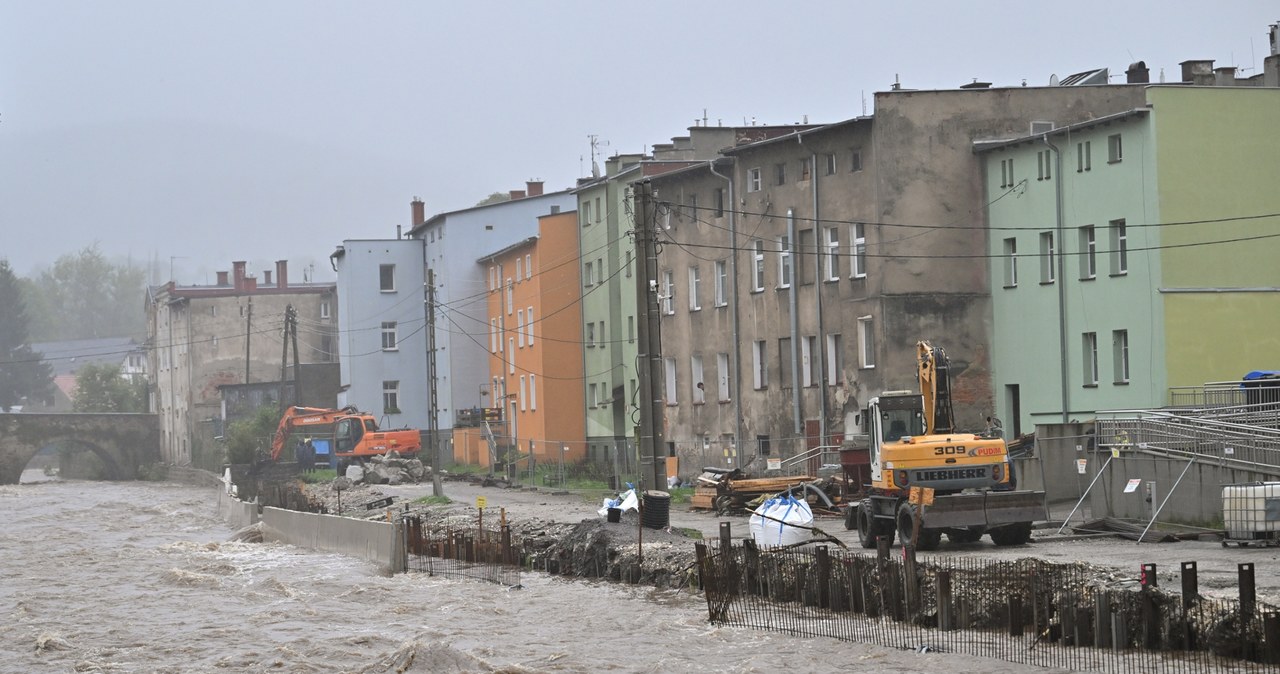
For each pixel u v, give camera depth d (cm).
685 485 5862
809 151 5481
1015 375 4978
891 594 2262
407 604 2848
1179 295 4334
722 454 6116
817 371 5516
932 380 3123
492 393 9038
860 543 3238
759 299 5866
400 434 8288
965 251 5088
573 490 5812
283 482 8081
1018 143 4859
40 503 7606
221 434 10431
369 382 9675
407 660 2145
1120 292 4484
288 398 10250
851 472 4191
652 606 2677
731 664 2069
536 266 7894
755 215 5859
